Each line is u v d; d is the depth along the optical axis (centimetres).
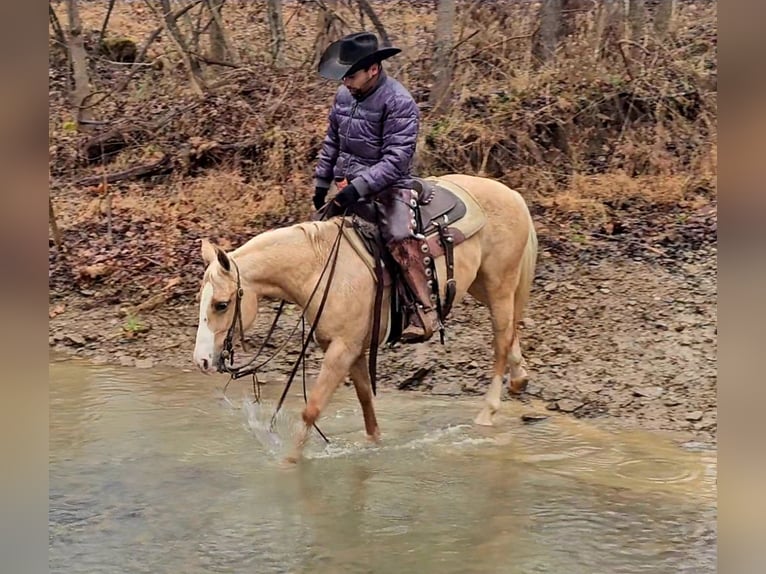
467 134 993
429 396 721
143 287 894
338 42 557
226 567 436
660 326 763
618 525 482
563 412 677
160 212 1003
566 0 1110
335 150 595
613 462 577
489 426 648
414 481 545
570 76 1031
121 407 678
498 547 456
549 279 838
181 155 1055
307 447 604
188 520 489
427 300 577
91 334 838
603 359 736
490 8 1123
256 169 1027
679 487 535
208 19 1373
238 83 1134
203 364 527
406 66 1119
